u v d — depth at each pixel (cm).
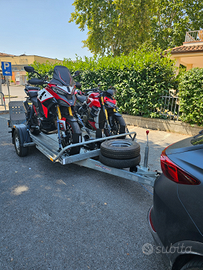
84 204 322
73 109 432
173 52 1352
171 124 823
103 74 980
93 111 515
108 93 499
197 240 145
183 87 752
